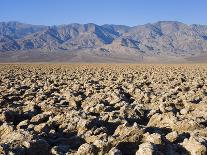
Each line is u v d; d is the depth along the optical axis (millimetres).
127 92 21562
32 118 13227
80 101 17938
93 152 8977
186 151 9039
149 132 10547
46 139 10484
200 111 14289
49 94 21266
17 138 9609
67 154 9102
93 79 34750
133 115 13852
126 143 9781
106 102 17344
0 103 18047
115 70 63594
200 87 25312
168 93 20094
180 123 11500
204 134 10258
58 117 12664
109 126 12305
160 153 8547
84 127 11391
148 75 42188
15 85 27203
